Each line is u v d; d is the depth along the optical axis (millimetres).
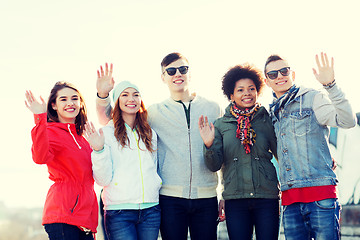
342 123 3770
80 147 4047
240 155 4297
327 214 3803
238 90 4477
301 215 3941
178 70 4562
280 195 4285
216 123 4520
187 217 4410
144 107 4410
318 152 3953
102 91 4520
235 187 4246
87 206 3895
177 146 4438
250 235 4238
